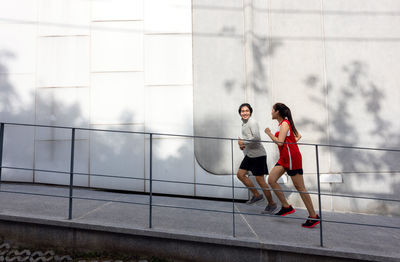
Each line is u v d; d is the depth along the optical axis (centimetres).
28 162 454
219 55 456
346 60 464
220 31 461
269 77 461
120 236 257
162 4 464
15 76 464
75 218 277
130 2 466
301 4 470
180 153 443
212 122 445
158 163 443
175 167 441
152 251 252
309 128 456
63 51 466
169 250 251
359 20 468
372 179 440
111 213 307
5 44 467
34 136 457
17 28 469
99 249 257
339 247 244
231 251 245
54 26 469
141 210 331
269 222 308
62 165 449
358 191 436
